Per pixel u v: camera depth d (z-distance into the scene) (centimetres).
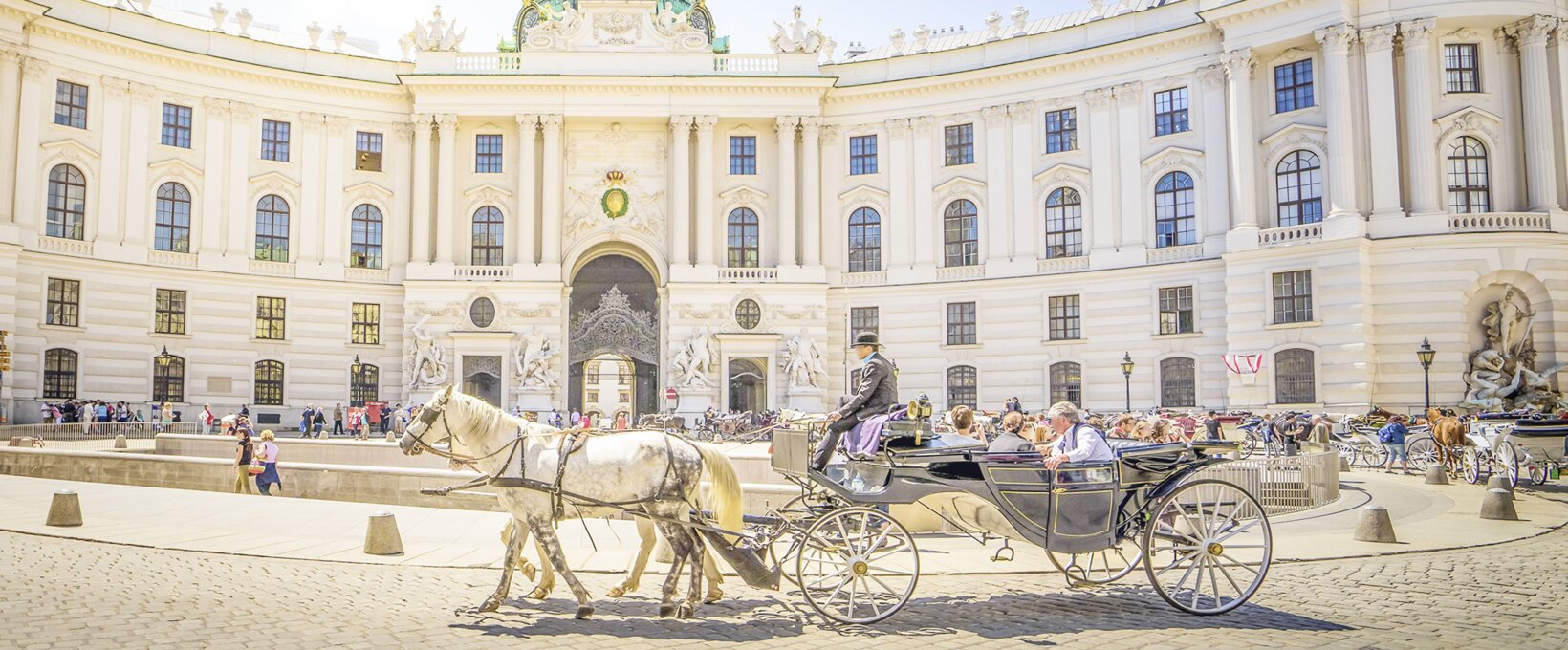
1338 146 4728
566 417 5425
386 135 6031
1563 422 2803
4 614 1203
